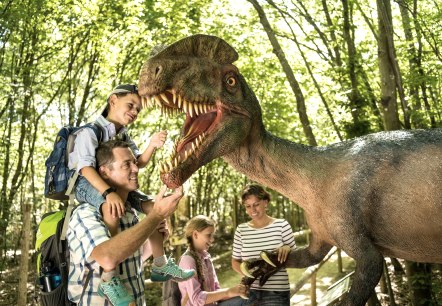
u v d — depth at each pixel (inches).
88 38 441.7
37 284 105.3
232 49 116.3
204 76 113.6
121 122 135.6
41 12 379.9
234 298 168.7
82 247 98.0
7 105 393.7
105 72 480.7
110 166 108.9
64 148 117.6
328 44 342.0
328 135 435.2
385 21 252.1
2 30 357.7
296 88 294.2
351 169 117.3
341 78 306.2
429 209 111.7
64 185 115.4
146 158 130.2
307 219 130.2
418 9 365.7
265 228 172.7
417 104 328.8
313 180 120.4
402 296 331.3
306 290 353.7
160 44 122.6
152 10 465.4
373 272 112.3
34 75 419.2
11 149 516.4
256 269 144.6
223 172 746.8
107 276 97.1
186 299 156.5
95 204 104.7
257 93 543.8
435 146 115.0
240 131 117.0
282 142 125.0
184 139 114.3
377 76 369.4
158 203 96.0
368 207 114.7
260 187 175.5
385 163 115.3
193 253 161.5
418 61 317.4
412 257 119.4
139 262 109.0
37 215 613.0
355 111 295.4
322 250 132.6
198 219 164.2
